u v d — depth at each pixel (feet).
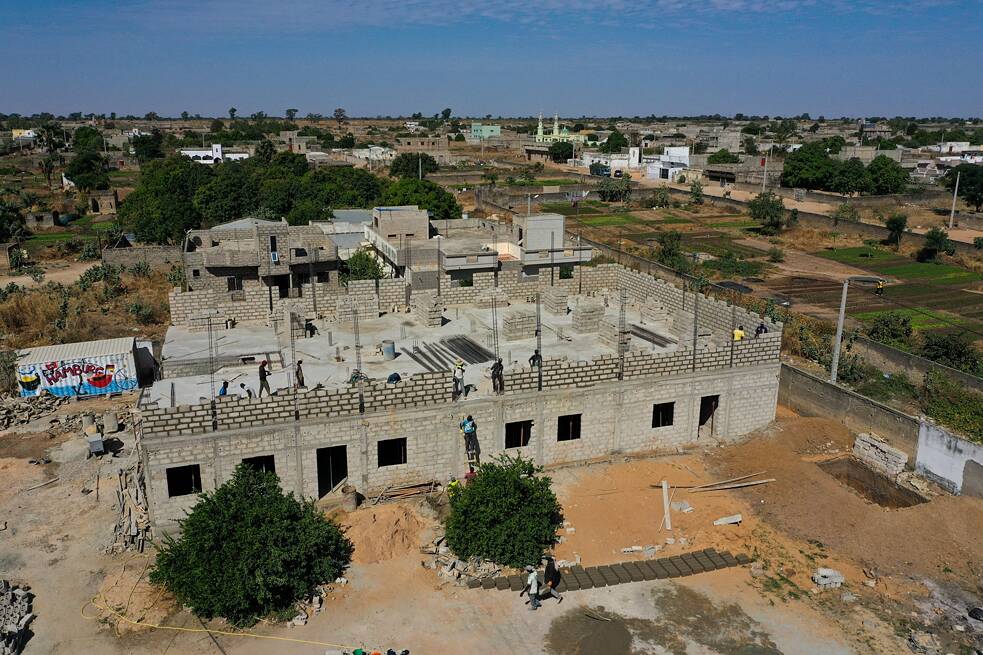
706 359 131.54
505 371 122.72
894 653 87.97
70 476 126.00
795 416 150.61
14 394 160.15
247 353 136.46
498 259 212.23
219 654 86.48
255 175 481.46
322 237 236.02
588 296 178.50
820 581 99.96
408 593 97.25
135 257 302.25
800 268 312.29
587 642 88.99
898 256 335.47
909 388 159.84
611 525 112.47
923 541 106.83
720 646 88.89
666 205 476.95
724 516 115.24
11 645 85.92
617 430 128.98
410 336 147.02
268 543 92.48
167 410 102.63
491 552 101.91
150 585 97.91
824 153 542.57
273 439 108.58
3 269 311.27
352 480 114.93
